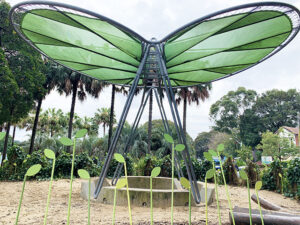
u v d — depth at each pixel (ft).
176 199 16.40
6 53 52.65
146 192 16.37
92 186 19.94
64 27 17.40
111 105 68.44
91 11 14.74
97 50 20.56
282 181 26.09
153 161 38.65
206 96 65.72
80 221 11.55
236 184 33.40
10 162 32.22
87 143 103.45
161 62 19.49
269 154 91.45
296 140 112.06
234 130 146.92
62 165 35.14
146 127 106.93
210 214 13.58
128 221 11.29
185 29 17.71
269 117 136.26
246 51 19.79
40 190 23.39
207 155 5.39
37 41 19.60
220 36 18.10
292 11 13.94
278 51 19.06
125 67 24.34
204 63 22.71
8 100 50.24
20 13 15.37
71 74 65.31
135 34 17.38
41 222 11.52
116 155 4.72
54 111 141.49
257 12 14.25
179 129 18.21
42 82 56.24
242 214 9.87
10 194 21.18
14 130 121.08
